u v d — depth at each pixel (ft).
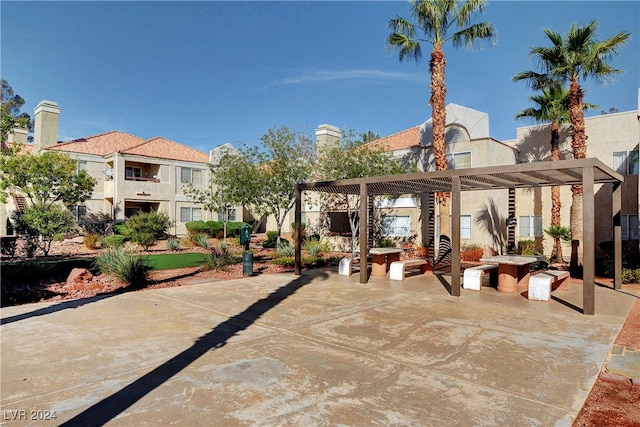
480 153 64.90
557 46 49.49
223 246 68.33
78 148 97.40
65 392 13.24
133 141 112.37
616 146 61.87
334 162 65.36
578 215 48.91
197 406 12.26
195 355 17.03
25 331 20.61
